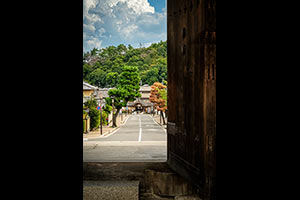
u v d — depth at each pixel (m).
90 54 158.75
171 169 3.68
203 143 2.52
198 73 2.70
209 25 2.46
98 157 6.52
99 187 3.31
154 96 33.34
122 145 9.59
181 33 3.30
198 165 2.68
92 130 24.03
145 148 8.46
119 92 29.70
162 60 125.81
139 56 143.62
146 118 54.94
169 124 3.78
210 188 2.42
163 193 3.50
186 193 3.50
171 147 3.75
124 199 3.30
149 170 3.67
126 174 3.82
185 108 3.13
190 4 2.98
